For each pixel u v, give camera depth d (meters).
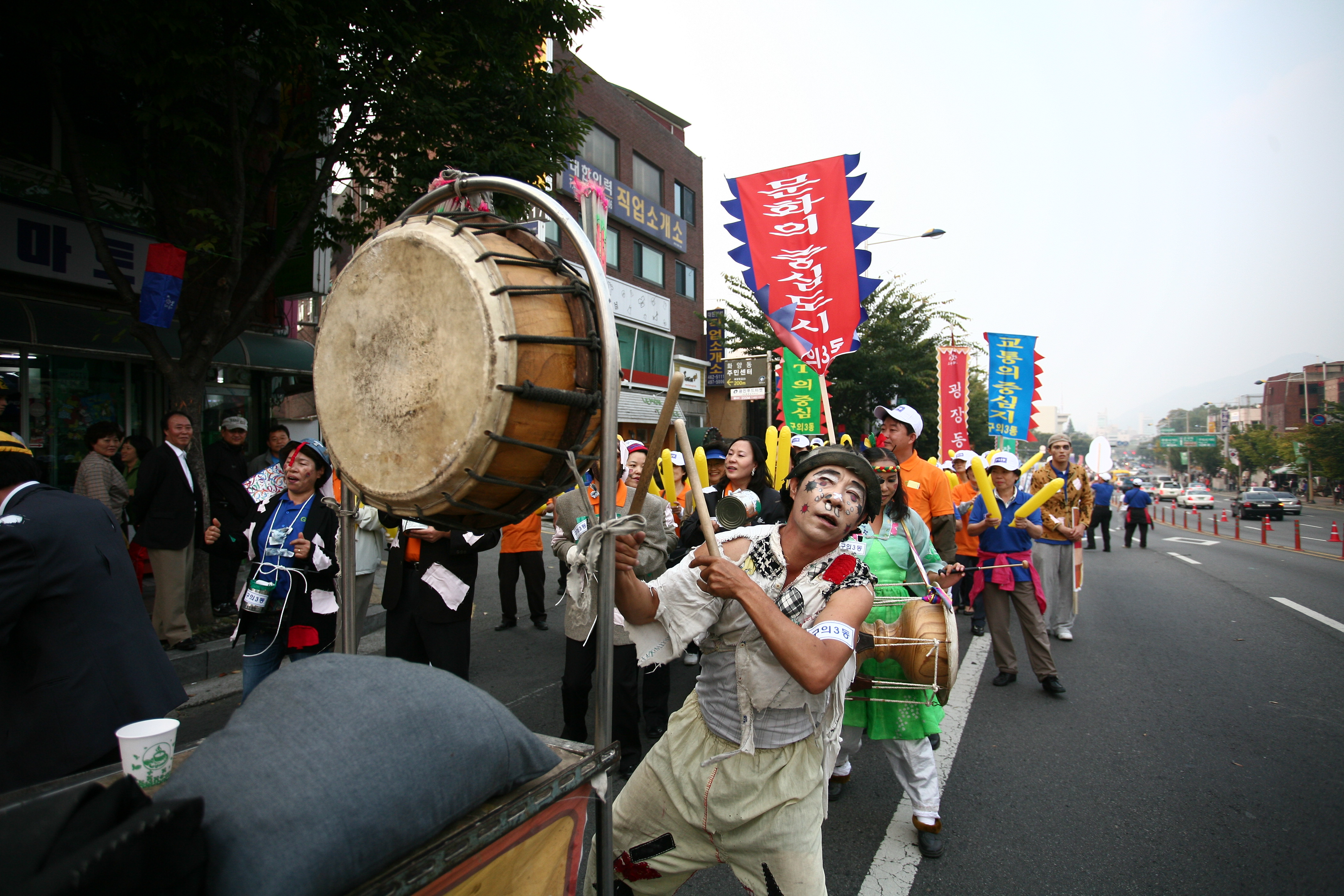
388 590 3.50
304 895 0.88
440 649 3.38
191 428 5.39
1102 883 2.76
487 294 1.20
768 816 1.73
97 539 2.12
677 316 22.92
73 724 2.01
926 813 2.95
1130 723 4.45
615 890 1.99
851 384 19.31
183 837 0.83
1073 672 5.59
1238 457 63.69
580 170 18.12
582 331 1.33
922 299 20.53
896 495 3.39
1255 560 13.92
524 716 4.39
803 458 1.85
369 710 1.07
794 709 1.76
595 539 1.42
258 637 3.43
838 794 3.50
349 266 1.42
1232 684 5.29
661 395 19.77
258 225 5.62
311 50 4.91
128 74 4.80
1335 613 8.14
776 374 19.98
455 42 5.96
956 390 11.23
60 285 6.96
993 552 5.14
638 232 20.86
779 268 4.87
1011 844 3.05
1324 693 5.08
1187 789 3.56
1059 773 3.74
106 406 7.56
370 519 3.78
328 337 1.45
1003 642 5.17
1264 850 3.00
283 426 6.81
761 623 1.55
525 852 1.28
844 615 1.67
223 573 6.59
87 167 6.87
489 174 6.04
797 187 4.87
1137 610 8.28
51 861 0.77
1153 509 36.81
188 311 7.91
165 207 5.91
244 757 0.97
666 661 1.78
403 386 1.30
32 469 2.14
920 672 2.91
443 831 1.13
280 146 5.55
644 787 1.92
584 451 1.42
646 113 21.47
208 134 5.38
